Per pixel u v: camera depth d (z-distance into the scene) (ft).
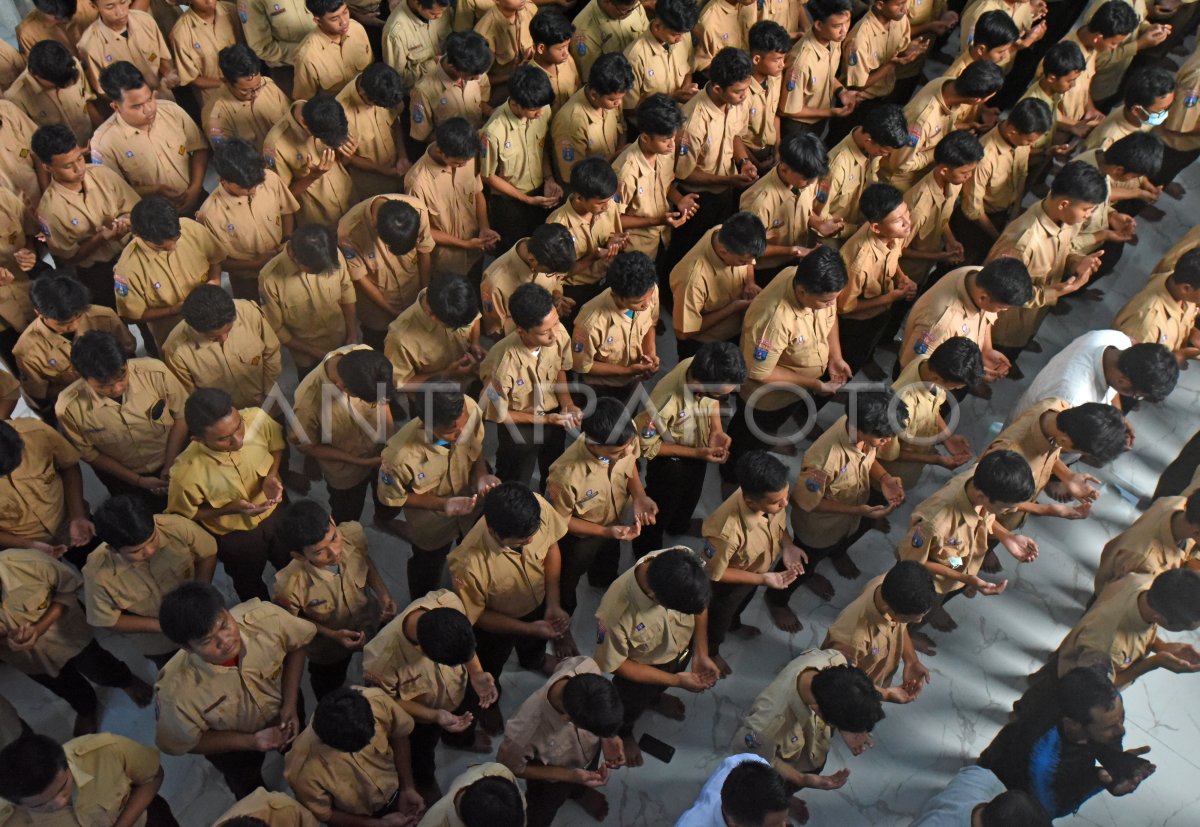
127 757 10.55
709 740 14.17
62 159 14.94
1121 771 11.96
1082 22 23.12
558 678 10.54
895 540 16.35
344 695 10.13
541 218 17.95
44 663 12.39
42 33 19.06
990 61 17.25
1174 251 16.15
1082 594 15.92
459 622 10.52
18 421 12.85
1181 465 15.76
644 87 18.37
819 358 14.89
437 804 10.19
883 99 20.12
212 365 14.19
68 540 13.53
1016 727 13.00
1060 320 18.92
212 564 12.55
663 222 16.90
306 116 15.35
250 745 11.06
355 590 12.23
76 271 16.56
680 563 10.77
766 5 19.40
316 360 15.97
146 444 13.71
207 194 19.81
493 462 16.84
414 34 18.54
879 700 10.41
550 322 13.12
